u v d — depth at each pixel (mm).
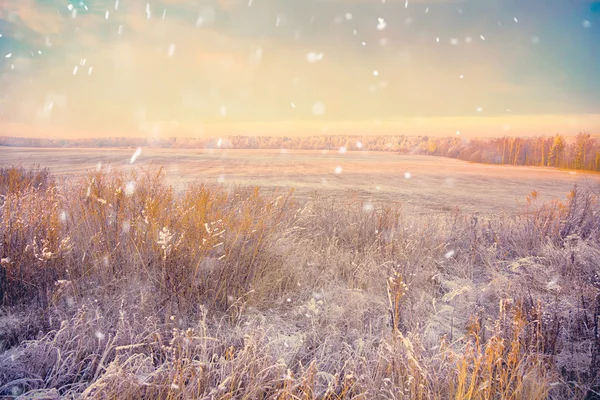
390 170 39875
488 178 32156
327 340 2709
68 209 4129
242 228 3840
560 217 5582
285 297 3430
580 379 2225
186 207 4035
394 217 5730
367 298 3434
